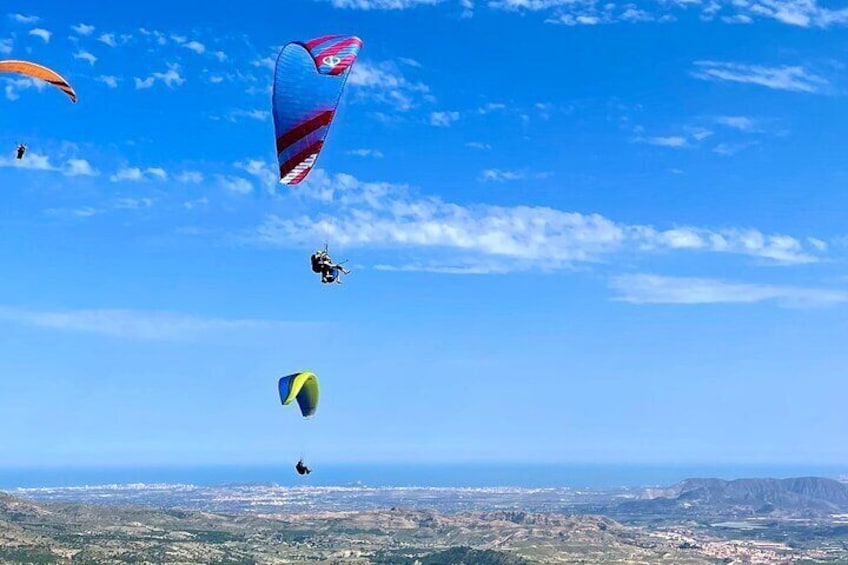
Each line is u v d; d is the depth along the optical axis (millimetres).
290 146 55719
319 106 55500
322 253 53469
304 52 56281
